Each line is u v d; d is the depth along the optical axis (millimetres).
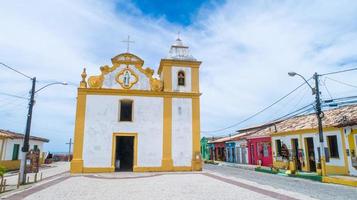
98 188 13109
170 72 23953
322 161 17109
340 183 14711
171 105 23016
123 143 25844
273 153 26125
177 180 16094
